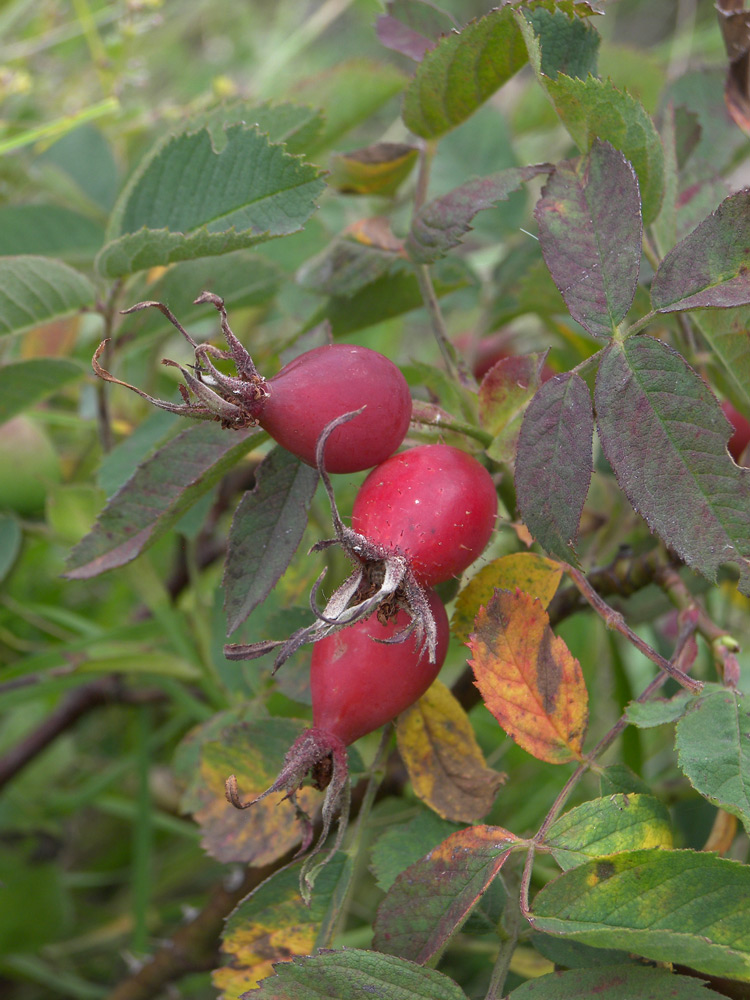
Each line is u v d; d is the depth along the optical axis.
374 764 0.33
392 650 0.31
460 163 0.47
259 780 0.33
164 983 0.39
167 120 0.57
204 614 0.41
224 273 0.39
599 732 0.46
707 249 0.31
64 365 0.39
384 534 0.31
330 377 0.31
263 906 0.32
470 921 0.32
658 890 0.29
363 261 0.37
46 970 0.44
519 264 0.43
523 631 0.31
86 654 0.40
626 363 0.31
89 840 0.53
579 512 0.31
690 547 0.30
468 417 0.34
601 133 0.31
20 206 0.43
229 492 0.47
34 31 0.64
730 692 0.31
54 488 0.41
